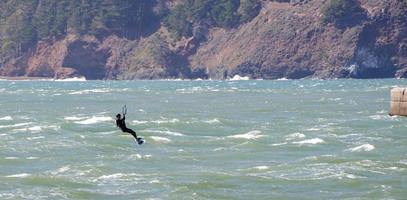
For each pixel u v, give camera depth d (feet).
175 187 424.87
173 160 520.42
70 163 509.35
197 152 557.33
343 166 477.77
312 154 542.98
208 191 416.46
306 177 447.83
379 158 513.86
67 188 425.28
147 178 449.48
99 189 422.41
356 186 424.87
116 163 505.66
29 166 500.74
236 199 400.88
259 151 559.79
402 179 439.63
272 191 416.67
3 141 617.21
